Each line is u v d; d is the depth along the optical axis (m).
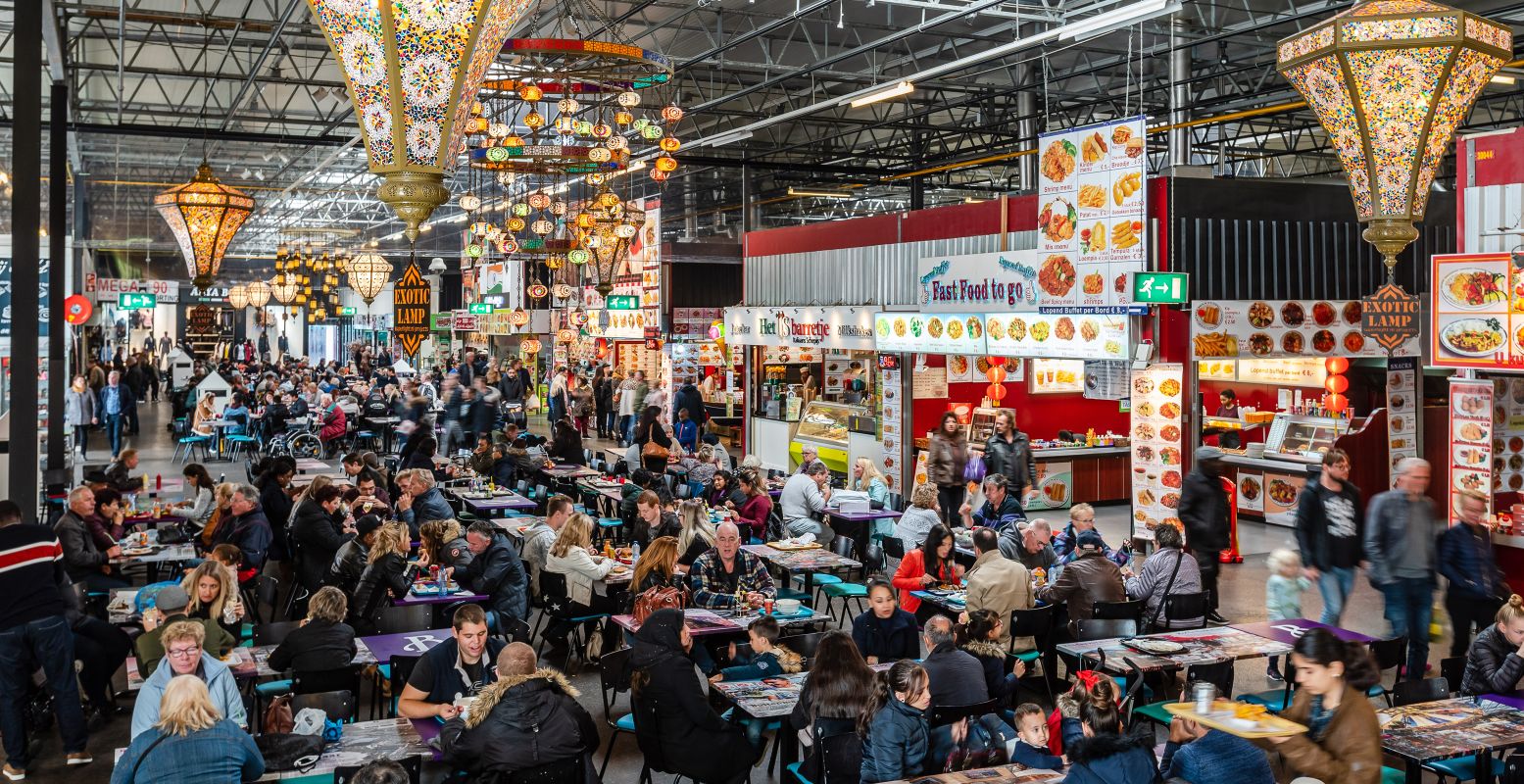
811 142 32.28
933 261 17.44
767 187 40.28
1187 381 14.04
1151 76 24.47
